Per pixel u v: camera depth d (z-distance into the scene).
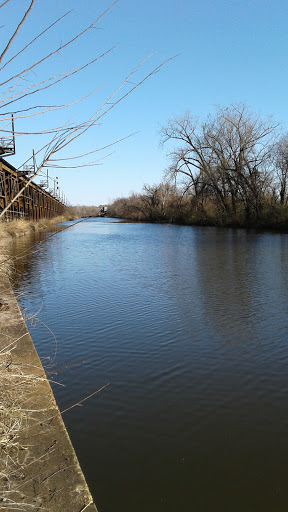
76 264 17.41
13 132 1.73
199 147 44.28
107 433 4.73
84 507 2.47
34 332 8.21
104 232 41.22
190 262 17.31
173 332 8.16
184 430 4.80
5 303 7.03
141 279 13.55
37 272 15.24
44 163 1.95
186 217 51.94
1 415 3.18
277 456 4.36
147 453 4.38
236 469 4.15
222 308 9.84
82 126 1.93
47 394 3.85
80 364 6.64
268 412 5.20
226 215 42.28
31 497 2.54
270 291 11.50
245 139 38.84
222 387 5.85
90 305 10.20
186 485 3.91
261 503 3.70
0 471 2.70
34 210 43.50
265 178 38.81
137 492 3.81
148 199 70.12
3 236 12.02
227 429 4.84
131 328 8.41
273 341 7.64
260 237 28.86
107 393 5.66
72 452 2.99
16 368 4.04
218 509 3.62
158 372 6.33
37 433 3.22
